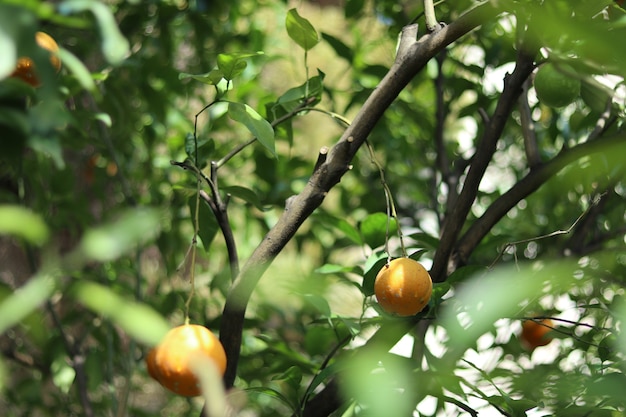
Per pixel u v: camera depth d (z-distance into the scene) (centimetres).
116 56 104
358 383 93
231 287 159
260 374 222
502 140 281
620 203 232
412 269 152
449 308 160
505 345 218
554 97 171
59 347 230
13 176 210
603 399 156
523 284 80
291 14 167
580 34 68
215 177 166
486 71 252
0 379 100
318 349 200
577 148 173
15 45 92
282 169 254
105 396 257
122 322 84
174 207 255
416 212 284
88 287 86
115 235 81
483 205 284
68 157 267
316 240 272
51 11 101
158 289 267
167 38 262
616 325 172
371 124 154
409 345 208
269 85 392
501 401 154
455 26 149
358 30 272
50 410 248
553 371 183
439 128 238
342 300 193
